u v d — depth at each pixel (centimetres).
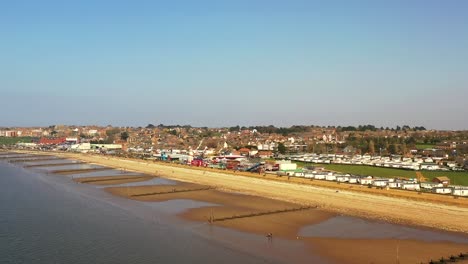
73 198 10156
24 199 10025
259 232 6650
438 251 5547
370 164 18150
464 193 9612
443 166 17025
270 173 14500
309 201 9238
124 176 15088
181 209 8606
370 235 6400
